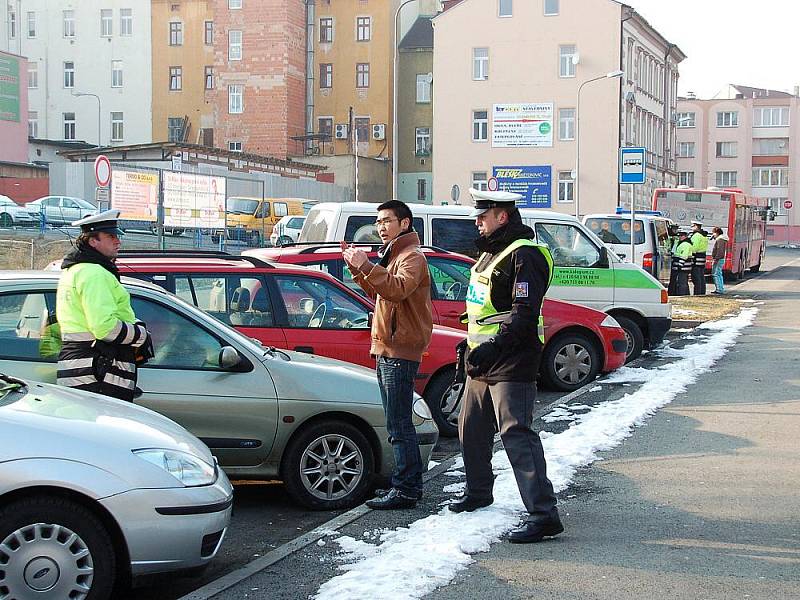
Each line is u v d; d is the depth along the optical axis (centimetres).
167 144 4788
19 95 5503
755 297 2891
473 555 578
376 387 729
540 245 604
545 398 1195
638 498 709
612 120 5428
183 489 510
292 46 6606
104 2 7138
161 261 861
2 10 7319
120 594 543
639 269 1477
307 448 705
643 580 535
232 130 6650
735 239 3784
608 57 5425
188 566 512
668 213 3897
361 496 718
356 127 6725
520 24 5531
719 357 1530
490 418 652
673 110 6881
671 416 1037
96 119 7175
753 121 10212
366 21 6694
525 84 5544
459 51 5625
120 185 2267
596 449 872
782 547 593
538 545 598
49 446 486
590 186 5478
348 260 636
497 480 742
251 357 701
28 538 478
